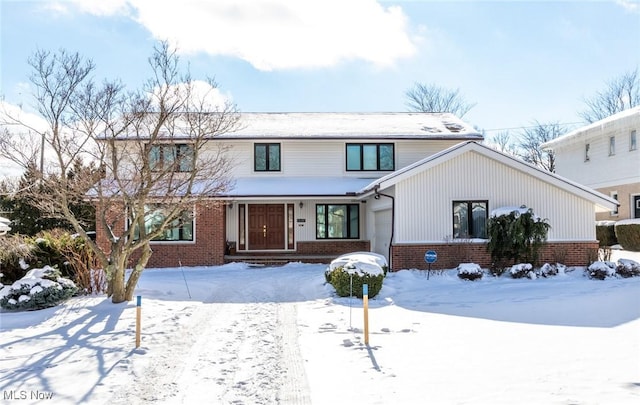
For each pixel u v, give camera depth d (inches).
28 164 425.7
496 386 232.4
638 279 566.3
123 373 267.9
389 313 415.8
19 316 406.0
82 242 547.2
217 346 320.2
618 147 989.8
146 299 478.3
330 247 863.7
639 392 215.0
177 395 235.1
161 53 714.2
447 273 616.1
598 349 286.8
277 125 904.9
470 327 358.6
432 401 216.7
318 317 406.0
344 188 793.6
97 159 490.6
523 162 658.2
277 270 721.6
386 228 722.2
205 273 687.1
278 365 279.0
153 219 736.3
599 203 663.1
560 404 205.2
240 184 805.2
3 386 248.4
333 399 225.3
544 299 458.9
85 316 403.9
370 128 890.1
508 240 613.6
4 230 590.6
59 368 276.7
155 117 572.1
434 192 657.0
